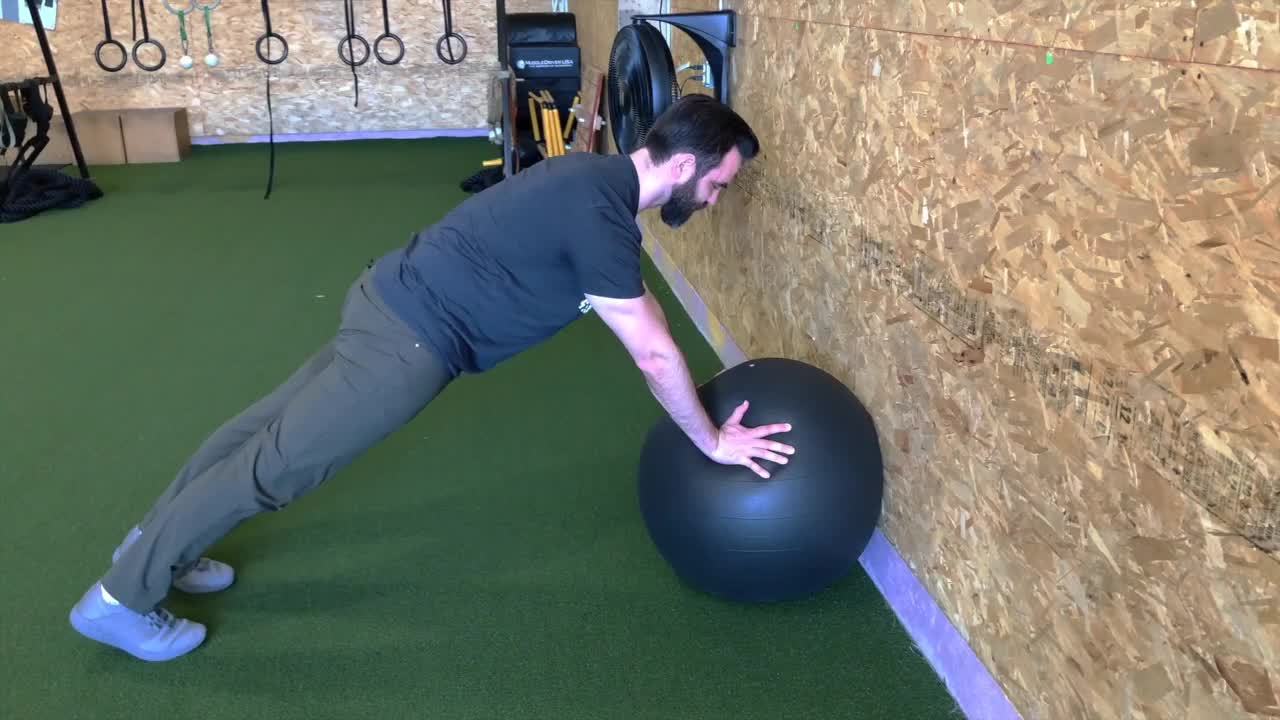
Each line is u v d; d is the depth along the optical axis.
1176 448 1.30
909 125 1.96
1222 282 1.20
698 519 2.04
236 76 7.54
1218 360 1.22
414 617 2.23
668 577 2.37
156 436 3.03
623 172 1.85
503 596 2.31
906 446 2.11
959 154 1.77
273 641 2.15
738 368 2.21
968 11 1.71
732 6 3.07
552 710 1.96
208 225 5.38
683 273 4.10
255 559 2.44
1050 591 1.63
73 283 4.41
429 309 1.86
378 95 7.82
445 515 2.63
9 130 5.41
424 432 3.07
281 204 5.85
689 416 1.93
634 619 2.22
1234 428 1.20
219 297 4.24
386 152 7.38
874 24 2.09
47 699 1.98
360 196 6.05
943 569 2.00
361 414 1.87
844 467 2.04
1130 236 1.35
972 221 1.75
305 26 7.54
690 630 2.19
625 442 3.02
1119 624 1.46
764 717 1.94
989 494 1.79
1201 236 1.22
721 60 3.13
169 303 4.16
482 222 1.84
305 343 3.75
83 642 2.14
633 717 1.94
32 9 5.74
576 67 6.39
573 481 2.80
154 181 6.39
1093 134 1.41
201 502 1.89
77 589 2.31
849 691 2.01
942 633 2.02
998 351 1.71
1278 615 1.16
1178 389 1.29
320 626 2.20
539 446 2.99
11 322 3.94
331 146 7.61
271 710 1.96
